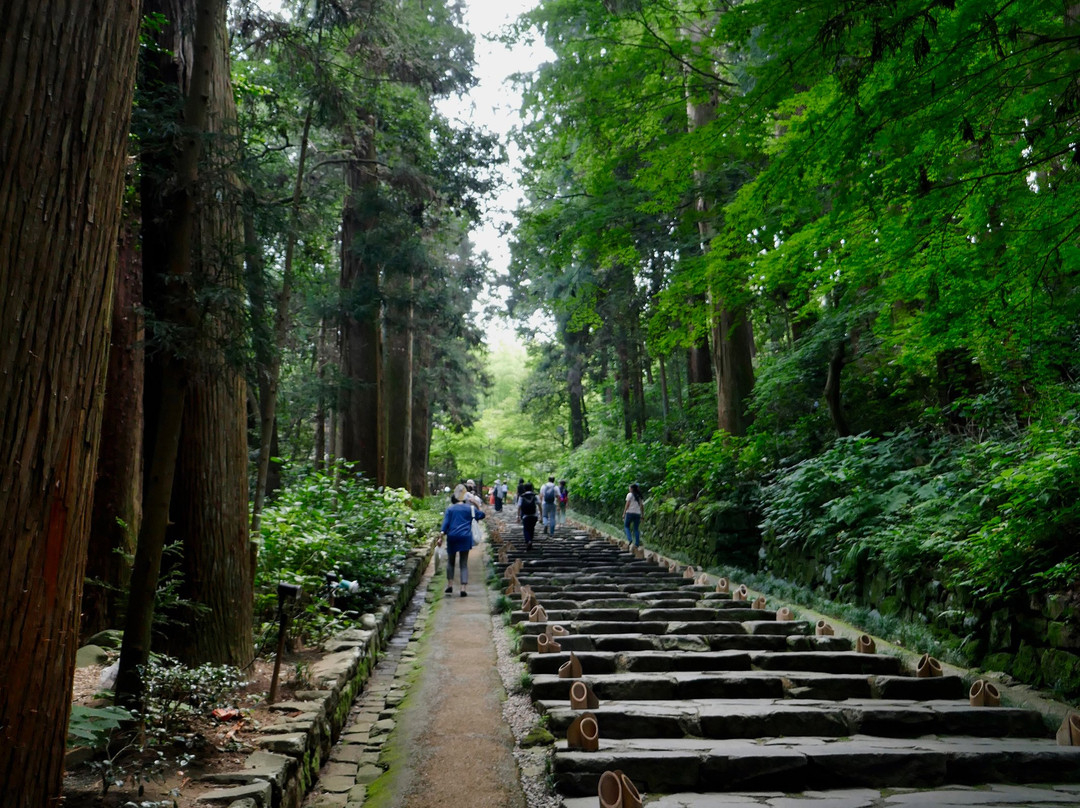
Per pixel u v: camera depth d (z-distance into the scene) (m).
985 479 6.63
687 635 7.14
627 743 4.59
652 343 10.93
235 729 4.02
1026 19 3.43
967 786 4.23
